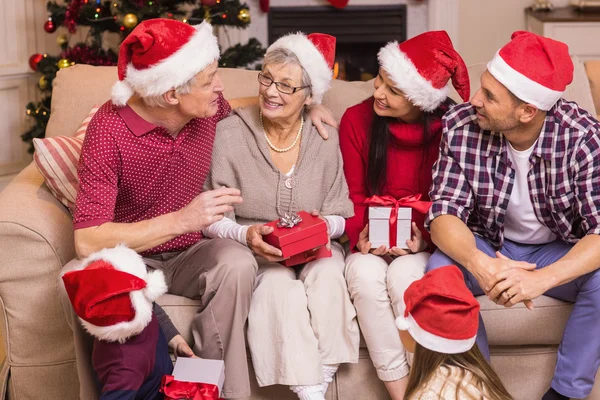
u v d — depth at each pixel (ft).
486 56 16.99
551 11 16.29
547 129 7.39
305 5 16.70
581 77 9.46
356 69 17.38
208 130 7.96
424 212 7.91
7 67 14.39
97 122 7.41
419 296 5.49
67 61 12.89
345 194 8.32
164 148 7.56
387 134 8.23
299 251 7.54
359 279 7.63
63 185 7.91
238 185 8.15
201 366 6.91
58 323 7.82
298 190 8.12
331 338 7.65
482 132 7.70
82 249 7.20
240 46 13.76
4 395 8.01
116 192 7.46
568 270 7.10
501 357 8.04
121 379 6.25
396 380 7.64
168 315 7.68
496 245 8.00
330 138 8.32
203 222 7.16
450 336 5.40
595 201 7.33
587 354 7.42
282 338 7.49
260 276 7.79
